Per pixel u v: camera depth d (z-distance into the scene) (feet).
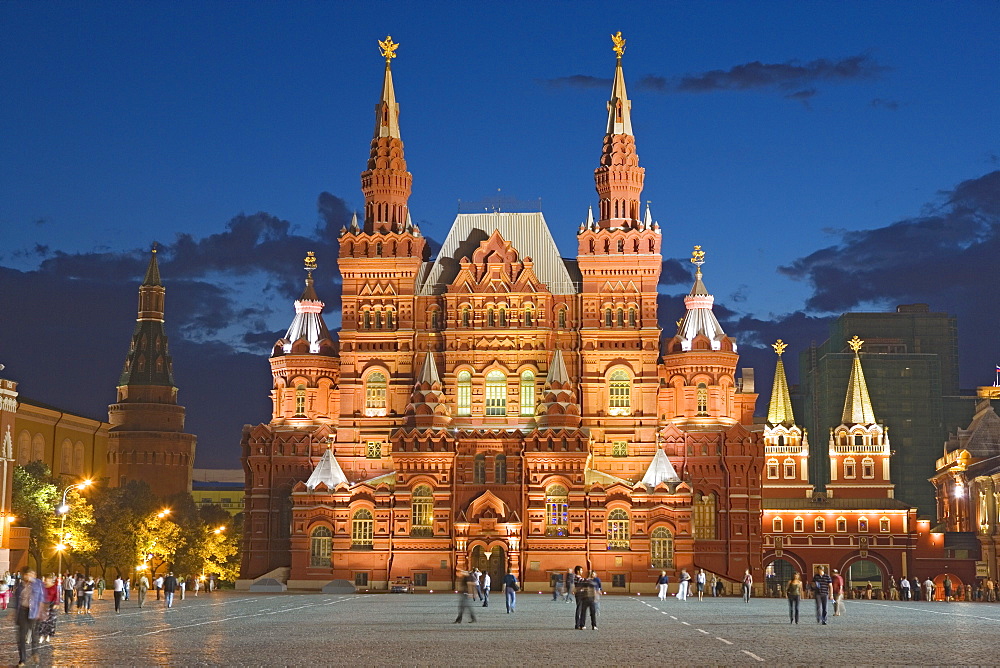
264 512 492.13
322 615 262.06
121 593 285.84
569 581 361.92
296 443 495.41
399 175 505.66
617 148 500.33
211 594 440.45
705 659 147.84
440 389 476.95
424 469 469.98
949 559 638.53
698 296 510.99
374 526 469.16
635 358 485.97
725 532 476.95
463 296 492.13
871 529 642.22
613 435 483.10
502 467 471.21
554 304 492.54
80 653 153.99
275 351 510.99
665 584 395.14
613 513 465.47
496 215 510.58
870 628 217.56
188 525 542.16
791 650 162.61
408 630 205.98
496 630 207.21
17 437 579.48
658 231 490.90
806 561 641.81
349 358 495.41
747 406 561.84
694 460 482.28
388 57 516.73
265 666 136.26
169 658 146.61
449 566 463.42
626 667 136.77
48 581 174.50
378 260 497.46
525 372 486.79
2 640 178.19
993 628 217.36
